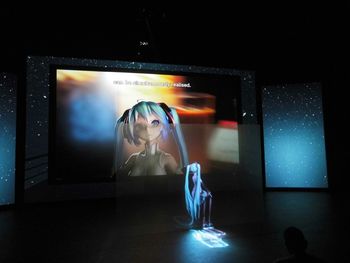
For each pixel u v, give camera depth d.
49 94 6.47
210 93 7.48
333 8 5.95
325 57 7.43
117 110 6.84
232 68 7.95
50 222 4.93
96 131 6.68
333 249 3.35
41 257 3.33
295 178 7.73
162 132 6.99
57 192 6.54
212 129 7.28
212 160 7.11
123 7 5.91
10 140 6.12
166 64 7.42
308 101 7.70
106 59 6.95
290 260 1.77
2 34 5.92
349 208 5.49
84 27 6.28
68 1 5.54
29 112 6.46
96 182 6.65
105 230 4.37
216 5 6.00
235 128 7.56
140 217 4.83
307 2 5.84
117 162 6.73
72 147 6.51
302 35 6.88
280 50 7.48
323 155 7.55
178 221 4.53
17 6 5.44
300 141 7.73
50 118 6.42
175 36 6.92
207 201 4.88
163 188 6.76
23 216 5.39
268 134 7.97
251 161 7.43
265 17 6.35
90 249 3.56
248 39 7.07
